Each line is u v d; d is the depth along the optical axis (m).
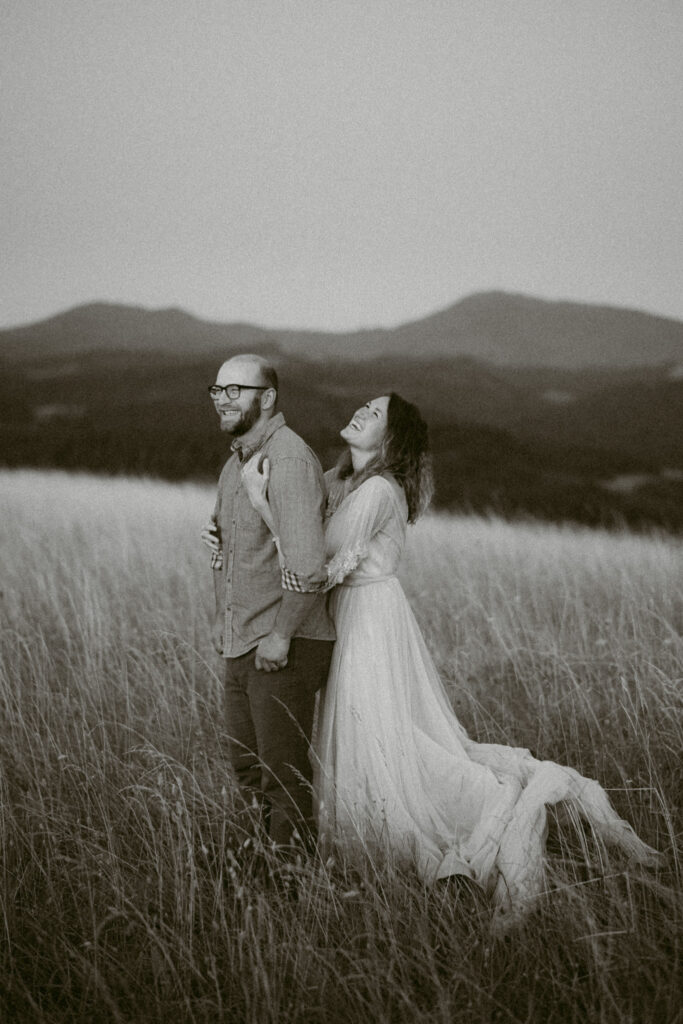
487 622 5.49
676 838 3.07
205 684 4.49
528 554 8.41
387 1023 2.15
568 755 3.87
